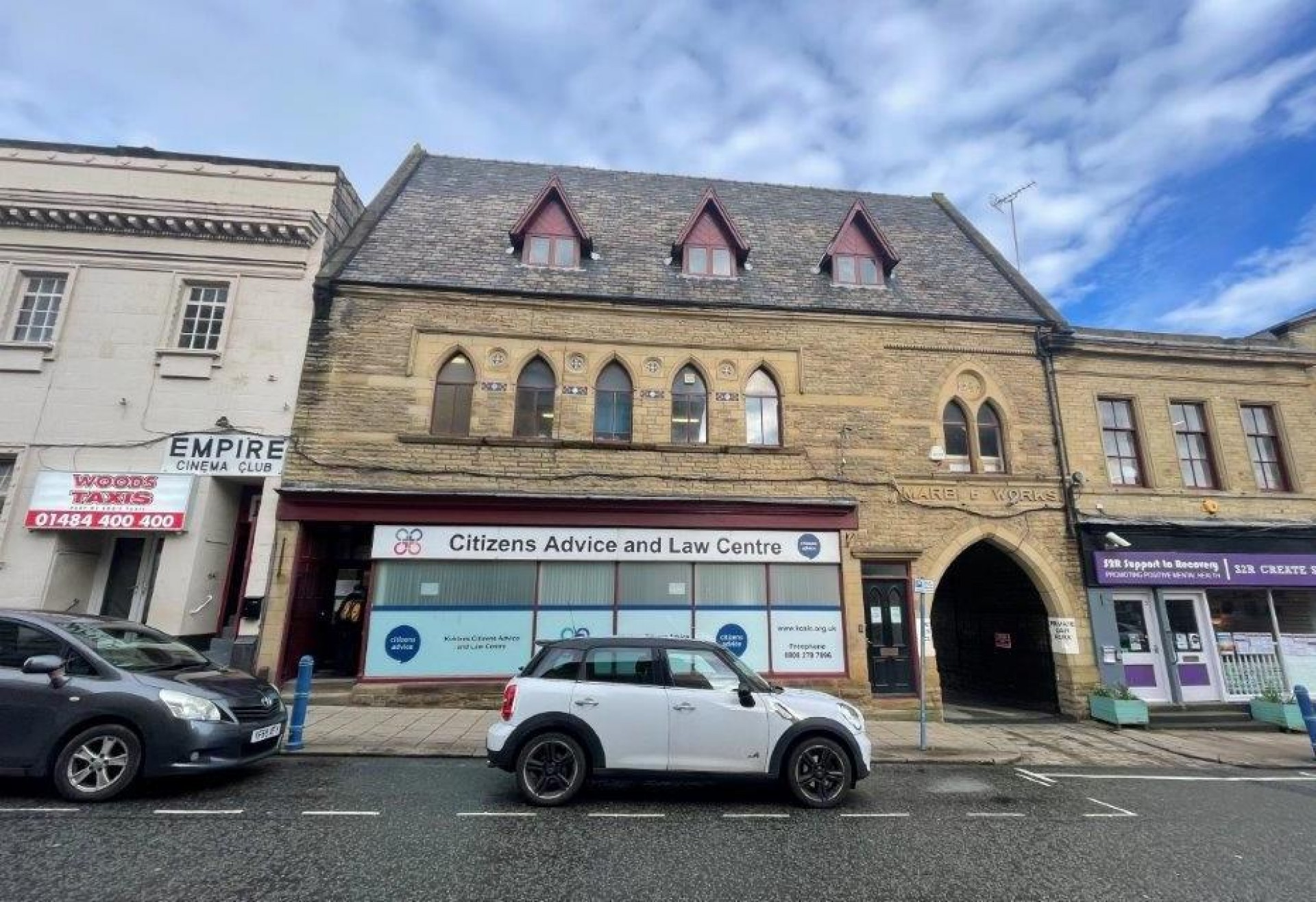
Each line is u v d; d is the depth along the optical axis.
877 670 11.89
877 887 4.66
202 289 12.22
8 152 12.36
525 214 13.29
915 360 13.37
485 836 5.39
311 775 6.96
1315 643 12.89
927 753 9.02
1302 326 14.84
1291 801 7.32
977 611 15.55
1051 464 13.12
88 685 5.98
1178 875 5.05
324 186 12.91
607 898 4.36
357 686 10.51
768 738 6.42
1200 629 12.79
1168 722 11.82
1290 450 13.92
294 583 10.92
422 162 16.48
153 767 5.84
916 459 12.80
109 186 12.48
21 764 5.77
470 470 11.56
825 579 11.97
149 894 4.19
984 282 15.14
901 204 18.20
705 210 14.14
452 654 10.91
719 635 11.48
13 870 4.45
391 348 11.98
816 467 12.43
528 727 6.26
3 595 10.48
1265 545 12.96
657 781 6.41
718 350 12.85
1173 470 13.52
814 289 13.89
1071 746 9.97
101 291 11.78
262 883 4.39
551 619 11.23
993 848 5.52
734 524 11.76
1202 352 13.97
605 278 13.22
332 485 11.08
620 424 12.48
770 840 5.52
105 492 10.93
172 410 11.38
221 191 12.71
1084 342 13.62
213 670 6.95
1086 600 12.55
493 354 12.27
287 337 11.85
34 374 11.30
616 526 11.52
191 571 10.86
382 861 4.82
